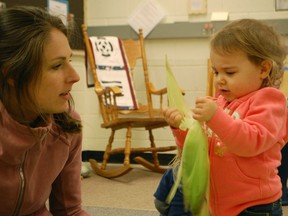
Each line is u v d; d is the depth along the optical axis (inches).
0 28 32.1
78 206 44.4
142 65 126.2
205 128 39.9
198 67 123.3
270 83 40.1
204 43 122.4
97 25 130.1
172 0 124.0
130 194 87.4
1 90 32.7
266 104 38.1
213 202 39.4
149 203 79.7
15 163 35.1
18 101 32.8
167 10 124.6
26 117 34.5
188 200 34.3
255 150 36.2
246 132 35.5
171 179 49.2
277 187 39.3
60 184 43.3
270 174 38.7
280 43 41.1
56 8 117.1
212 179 39.1
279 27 115.4
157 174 109.8
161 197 50.1
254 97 38.8
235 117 38.8
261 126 36.7
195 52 123.3
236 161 38.0
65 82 33.5
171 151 119.8
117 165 124.1
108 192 89.2
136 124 106.3
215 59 39.9
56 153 38.7
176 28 123.0
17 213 38.1
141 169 117.3
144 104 126.4
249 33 38.5
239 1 119.6
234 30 39.1
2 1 100.0
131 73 118.0
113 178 103.9
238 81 38.9
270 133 36.9
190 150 34.5
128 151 103.8
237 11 119.9
